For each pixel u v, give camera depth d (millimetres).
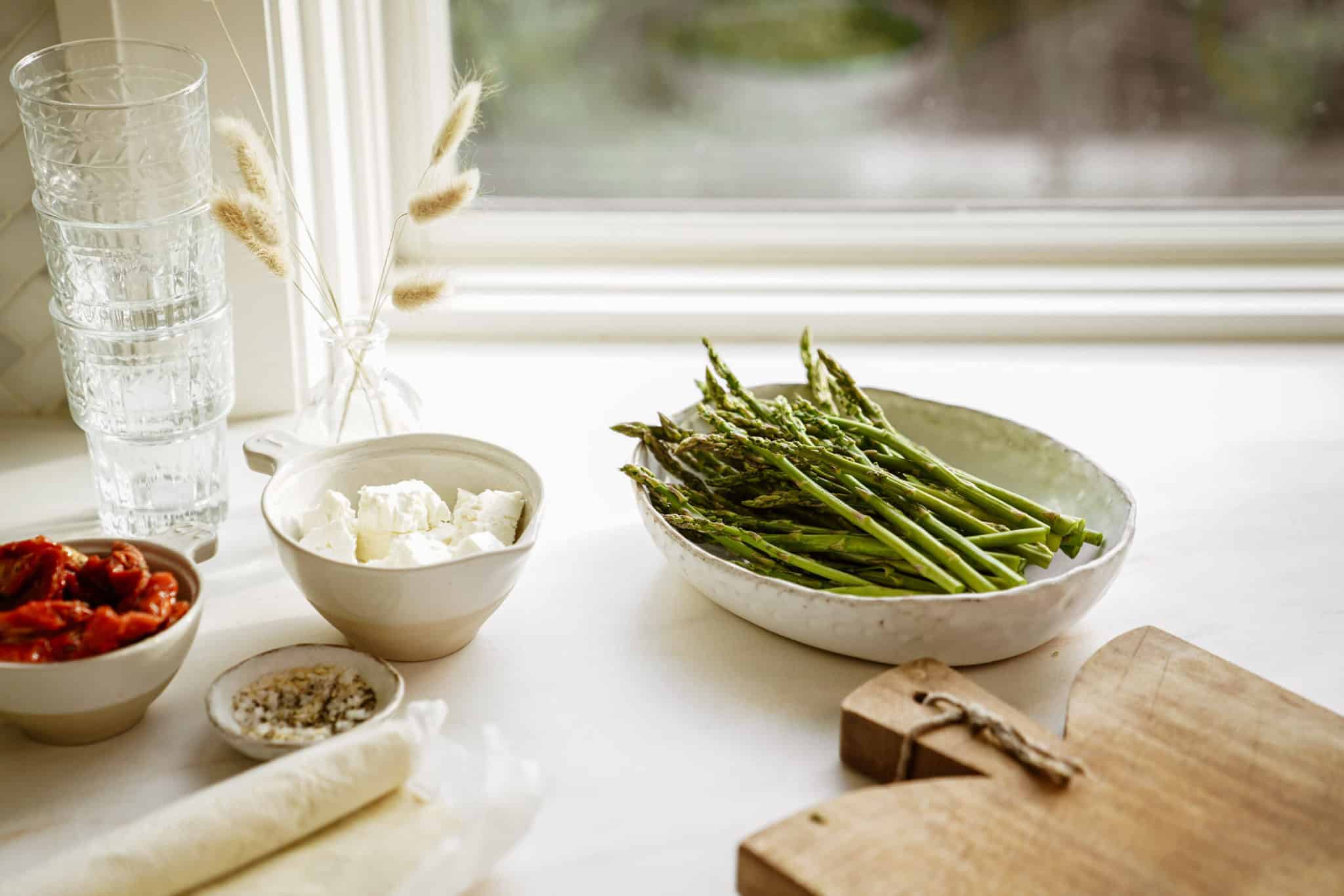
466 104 1195
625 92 1803
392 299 1238
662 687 1072
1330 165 1873
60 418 1508
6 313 1449
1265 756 934
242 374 1492
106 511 1268
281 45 1374
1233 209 1882
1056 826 859
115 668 929
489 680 1075
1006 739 919
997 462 1300
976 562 1110
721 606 1145
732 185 1859
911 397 1342
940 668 1013
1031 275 1842
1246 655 1117
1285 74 1819
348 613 1029
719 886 874
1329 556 1265
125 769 971
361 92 1591
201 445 1261
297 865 828
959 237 1864
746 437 1200
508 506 1122
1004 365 1669
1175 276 1837
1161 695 998
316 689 1003
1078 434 1489
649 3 1760
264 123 1379
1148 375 1644
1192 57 1816
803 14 1780
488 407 1531
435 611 1023
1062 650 1120
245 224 1138
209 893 812
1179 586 1218
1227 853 845
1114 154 1871
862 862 819
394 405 1281
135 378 1209
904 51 1807
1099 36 1802
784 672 1092
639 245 1851
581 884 875
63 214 1177
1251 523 1321
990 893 802
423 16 1651
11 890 790
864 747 961
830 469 1174
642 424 1285
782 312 1723
